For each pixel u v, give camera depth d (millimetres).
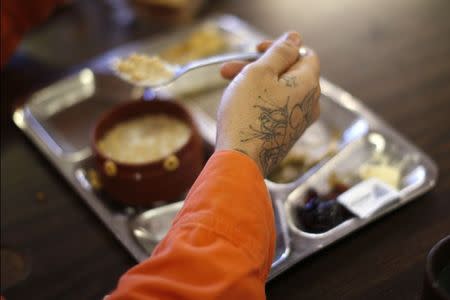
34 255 706
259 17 1164
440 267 489
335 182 722
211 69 975
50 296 650
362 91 918
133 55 824
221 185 491
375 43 1042
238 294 447
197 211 482
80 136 888
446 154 758
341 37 1072
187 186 750
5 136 913
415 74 939
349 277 610
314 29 1106
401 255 625
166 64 808
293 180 759
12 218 766
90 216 753
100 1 1260
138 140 786
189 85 975
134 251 671
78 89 989
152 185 718
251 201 492
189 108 926
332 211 658
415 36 1045
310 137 824
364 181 698
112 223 716
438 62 958
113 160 712
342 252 638
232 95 557
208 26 1104
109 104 955
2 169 854
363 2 1178
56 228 742
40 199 791
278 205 688
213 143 838
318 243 634
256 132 544
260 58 590
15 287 667
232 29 1086
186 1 1147
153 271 454
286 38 623
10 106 973
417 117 839
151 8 1155
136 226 708
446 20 1077
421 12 1117
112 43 1123
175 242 459
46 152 851
